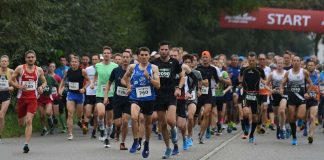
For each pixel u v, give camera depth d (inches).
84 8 1497.3
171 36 2201.0
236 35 3287.4
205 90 884.0
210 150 789.9
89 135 1018.1
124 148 783.7
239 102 993.5
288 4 3442.4
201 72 932.0
